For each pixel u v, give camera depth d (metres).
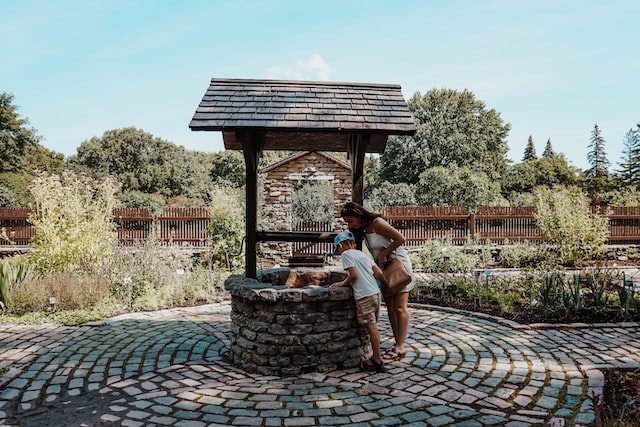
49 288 7.57
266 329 4.60
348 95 5.50
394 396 4.00
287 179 14.69
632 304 7.02
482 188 21.88
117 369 4.75
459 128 35.91
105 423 3.53
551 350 5.32
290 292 4.51
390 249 4.93
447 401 3.89
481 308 7.54
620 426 3.21
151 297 8.00
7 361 5.00
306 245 14.60
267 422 3.51
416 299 8.34
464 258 11.84
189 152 43.97
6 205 21.72
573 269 12.16
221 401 3.92
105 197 9.80
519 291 8.25
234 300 5.05
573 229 12.53
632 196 20.89
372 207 23.39
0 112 35.19
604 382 4.26
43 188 8.97
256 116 4.82
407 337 5.93
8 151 35.06
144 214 13.97
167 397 4.02
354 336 4.84
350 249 4.82
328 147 6.33
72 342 5.71
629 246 14.42
